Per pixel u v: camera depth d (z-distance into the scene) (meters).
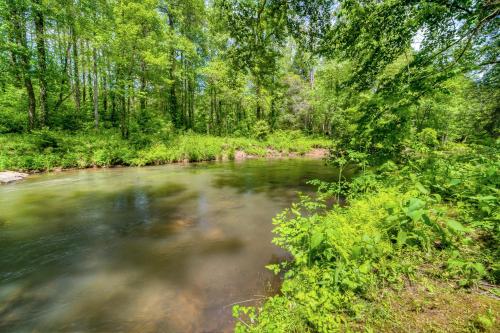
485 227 2.56
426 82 3.98
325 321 1.98
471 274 2.25
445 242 2.51
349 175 11.97
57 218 6.11
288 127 33.50
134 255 4.39
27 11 12.67
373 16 4.83
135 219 6.14
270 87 7.58
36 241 4.90
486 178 3.35
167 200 7.73
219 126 28.58
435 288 2.18
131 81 16.52
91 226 5.68
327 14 5.53
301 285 2.51
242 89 25.03
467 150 5.55
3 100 14.99
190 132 21.83
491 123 9.29
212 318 2.89
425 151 5.18
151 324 2.81
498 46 5.01
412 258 2.62
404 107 4.12
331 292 2.25
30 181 10.02
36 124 14.30
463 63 4.64
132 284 3.56
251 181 10.64
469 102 11.73
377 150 5.47
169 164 15.68
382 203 3.67
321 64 23.25
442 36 4.98
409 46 5.16
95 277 3.74
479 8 4.02
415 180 3.98
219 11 5.79
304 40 6.12
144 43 15.92
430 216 3.00
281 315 2.16
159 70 21.12
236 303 3.13
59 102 17.27
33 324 2.83
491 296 2.00
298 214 3.50
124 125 16.78
